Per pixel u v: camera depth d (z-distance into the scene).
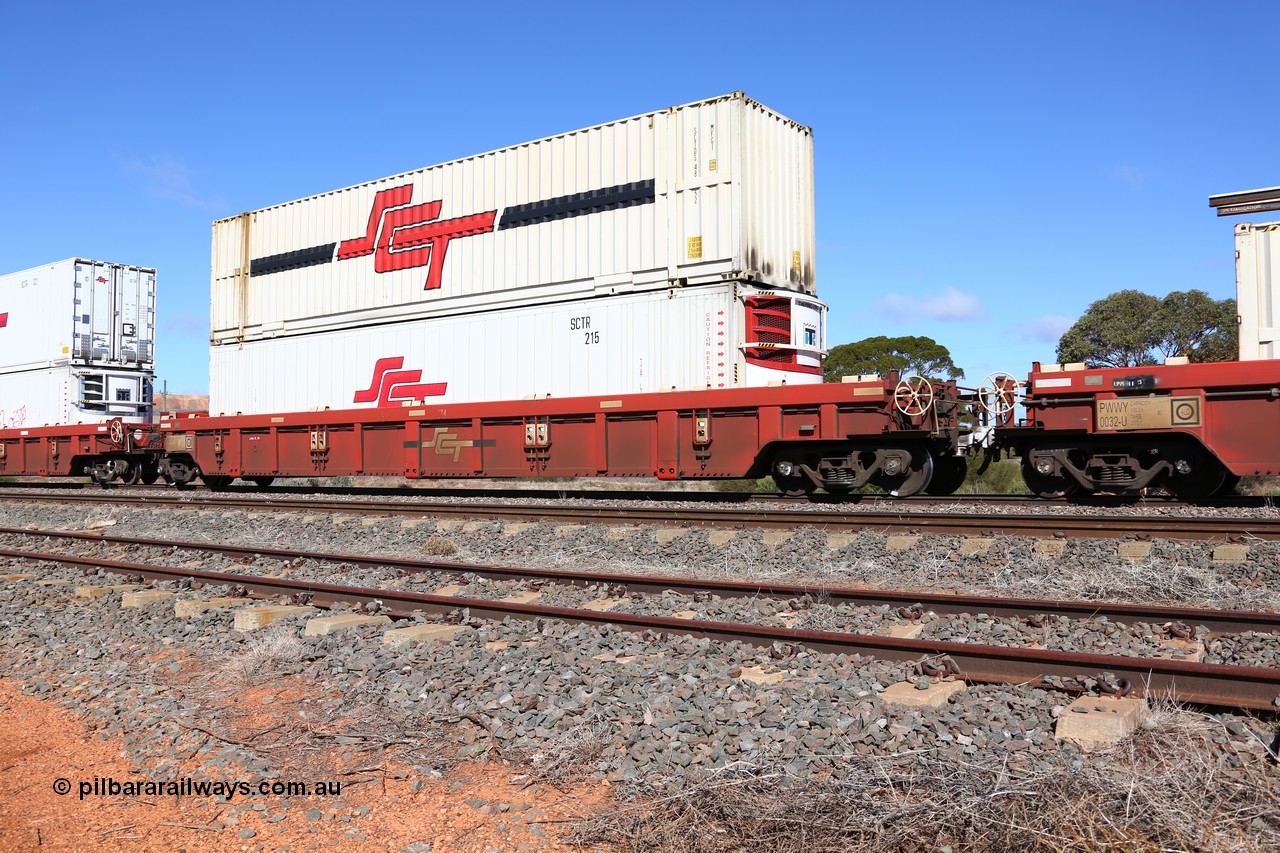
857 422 13.09
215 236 21.83
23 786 4.14
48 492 21.52
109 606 7.72
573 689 4.87
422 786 3.98
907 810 3.37
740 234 13.95
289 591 7.80
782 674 5.10
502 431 16.12
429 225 17.67
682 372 14.34
